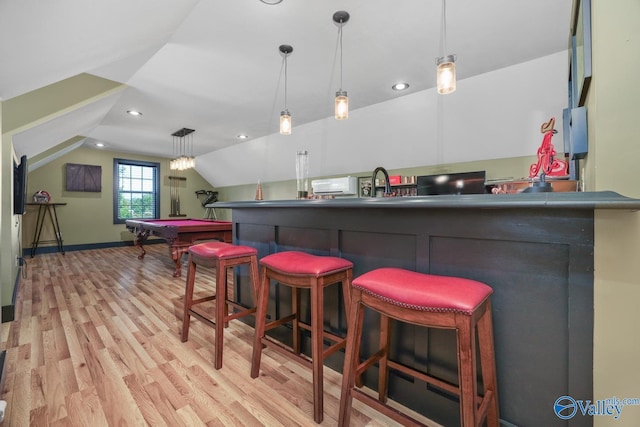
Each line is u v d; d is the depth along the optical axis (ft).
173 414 4.35
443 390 4.16
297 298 6.02
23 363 5.77
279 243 6.73
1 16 3.68
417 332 4.39
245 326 7.70
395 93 11.57
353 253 5.20
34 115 8.90
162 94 11.52
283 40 7.87
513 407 3.60
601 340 2.99
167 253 20.15
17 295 10.25
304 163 7.64
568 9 6.61
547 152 5.16
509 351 3.61
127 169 23.31
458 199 3.15
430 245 4.19
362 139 15.25
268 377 5.37
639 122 2.72
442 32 7.52
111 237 22.30
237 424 4.17
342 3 6.45
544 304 3.36
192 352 6.28
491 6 6.53
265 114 14.10
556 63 8.77
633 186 2.75
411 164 15.06
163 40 7.64
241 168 23.40
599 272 2.99
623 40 2.77
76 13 4.48
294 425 4.16
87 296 10.29
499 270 3.66
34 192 19.02
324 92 11.46
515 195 2.79
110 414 4.34
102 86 10.03
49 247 19.62
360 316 3.64
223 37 7.72
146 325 7.73
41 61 5.54
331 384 5.16
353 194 16.49
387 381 4.66
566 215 3.16
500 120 11.13
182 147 21.25
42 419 4.22
